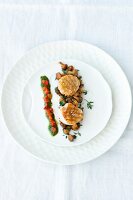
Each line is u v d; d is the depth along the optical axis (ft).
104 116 2.38
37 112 2.39
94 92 2.43
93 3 2.70
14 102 2.42
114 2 2.70
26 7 2.69
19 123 2.37
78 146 2.32
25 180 2.31
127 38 2.63
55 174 2.32
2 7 2.68
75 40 2.54
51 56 2.52
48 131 2.34
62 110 2.35
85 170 2.32
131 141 2.37
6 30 2.64
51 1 2.70
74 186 2.29
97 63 2.52
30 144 2.33
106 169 2.33
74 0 2.70
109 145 2.31
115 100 2.43
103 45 2.62
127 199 2.28
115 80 2.47
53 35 2.64
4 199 2.28
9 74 2.46
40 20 2.67
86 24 2.67
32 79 2.45
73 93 2.41
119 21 2.67
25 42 2.62
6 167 2.33
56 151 2.31
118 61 2.57
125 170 2.33
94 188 2.29
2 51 2.59
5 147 2.37
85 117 2.38
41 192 2.29
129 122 2.41
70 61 2.49
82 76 2.47
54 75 2.47
